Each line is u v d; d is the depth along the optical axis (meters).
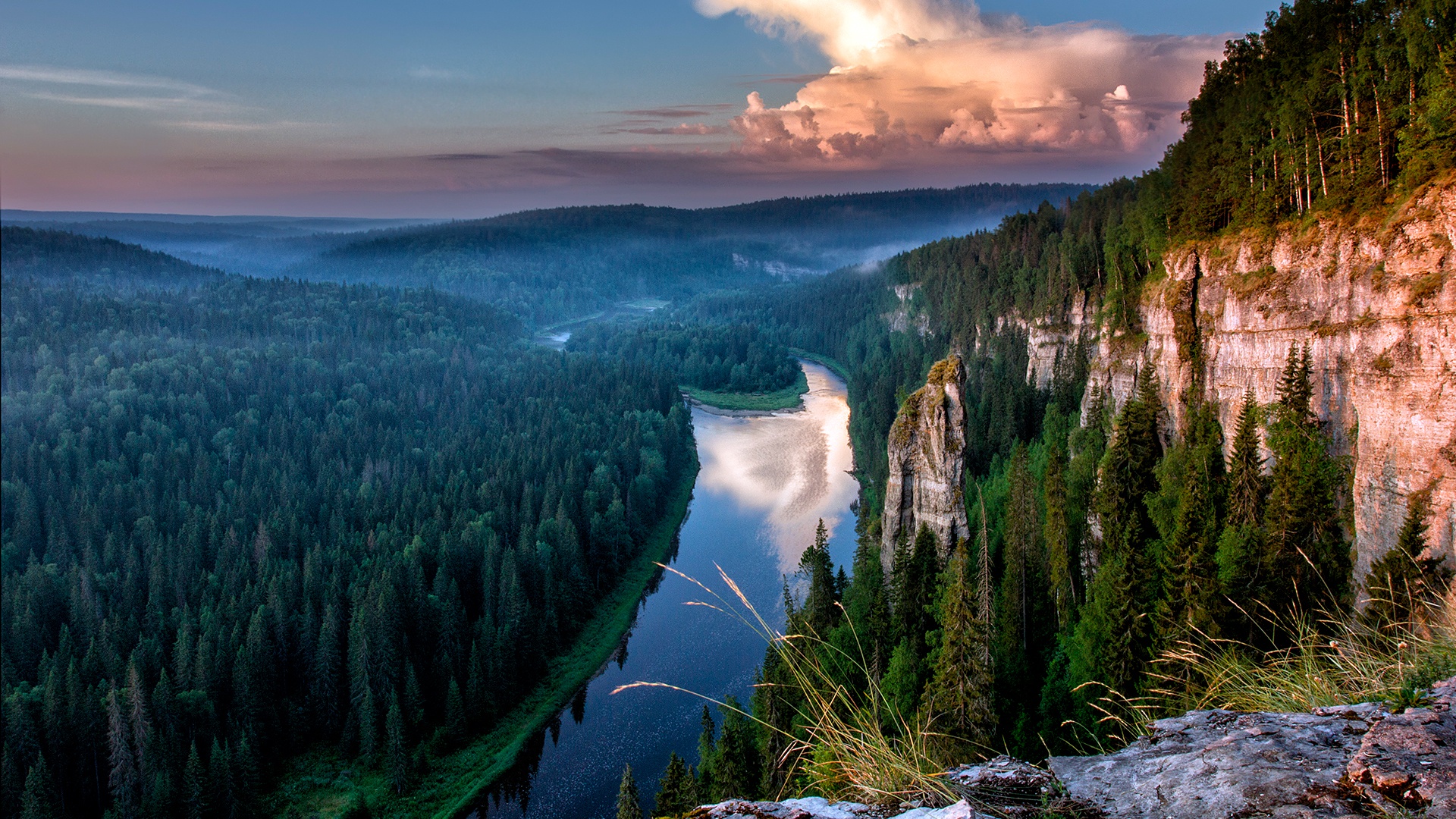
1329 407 57.66
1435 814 6.05
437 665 92.88
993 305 178.38
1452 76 48.72
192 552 116.12
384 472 160.75
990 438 121.75
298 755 85.56
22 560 130.38
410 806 78.62
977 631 41.75
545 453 160.00
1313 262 60.56
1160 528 60.25
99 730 78.19
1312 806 6.55
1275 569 46.16
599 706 90.88
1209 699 12.65
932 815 7.00
